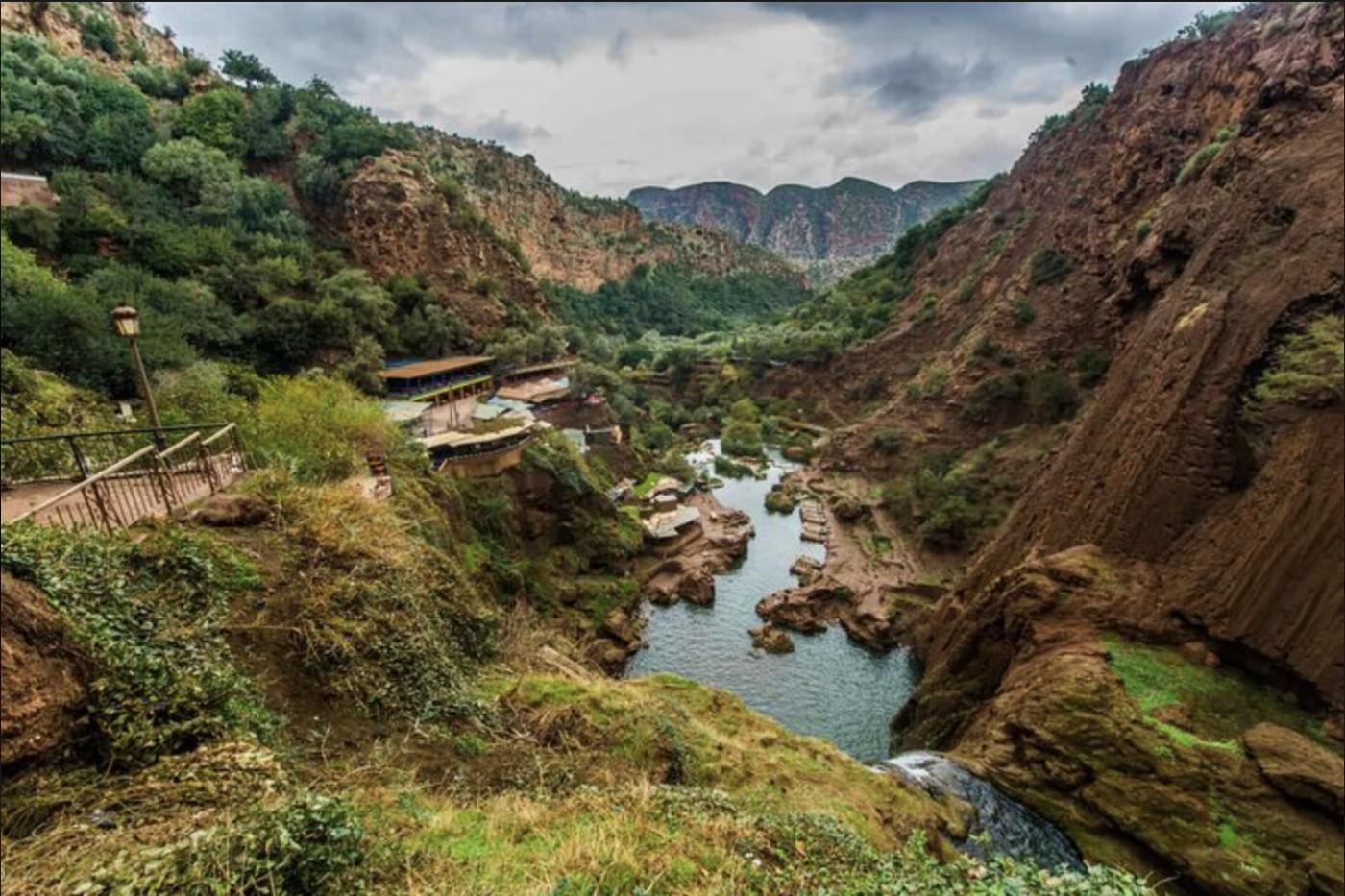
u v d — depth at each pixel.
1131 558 19.66
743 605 32.88
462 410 40.84
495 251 60.31
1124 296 35.91
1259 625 15.81
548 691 9.48
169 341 23.66
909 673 26.92
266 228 44.19
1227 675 16.33
